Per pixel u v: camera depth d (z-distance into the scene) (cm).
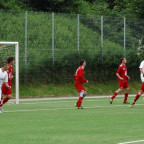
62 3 8056
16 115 3064
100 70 6003
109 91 5912
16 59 4291
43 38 5800
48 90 5553
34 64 5597
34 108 3659
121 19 6288
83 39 6003
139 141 1939
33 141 1948
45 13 5966
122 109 3528
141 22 6419
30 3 8000
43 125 2503
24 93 5350
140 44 6362
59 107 3753
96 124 2547
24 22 5797
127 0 9012
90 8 8756
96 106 3847
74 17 6084
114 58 6106
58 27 5944
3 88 3484
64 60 5797
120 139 2003
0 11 5925
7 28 5791
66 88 5703
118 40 6228
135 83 6206
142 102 4344
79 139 2005
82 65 3600
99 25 6159
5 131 2261
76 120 2748
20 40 5656
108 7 9300
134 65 6225
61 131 2261
